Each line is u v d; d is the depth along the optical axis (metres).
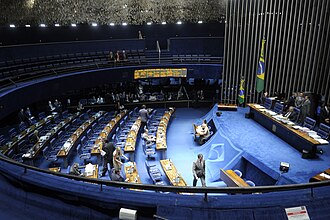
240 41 17.44
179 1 24.06
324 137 11.12
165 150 13.77
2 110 12.91
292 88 16.64
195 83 25.19
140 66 21.64
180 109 22.97
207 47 24.39
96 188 4.73
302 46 15.83
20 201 5.00
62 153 12.85
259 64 15.73
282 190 4.56
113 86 24.16
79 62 21.14
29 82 15.88
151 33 25.66
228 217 4.16
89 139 15.91
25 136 14.19
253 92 17.73
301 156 10.75
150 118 19.77
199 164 9.27
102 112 19.70
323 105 13.41
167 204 4.29
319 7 14.96
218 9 24.38
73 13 22.22
